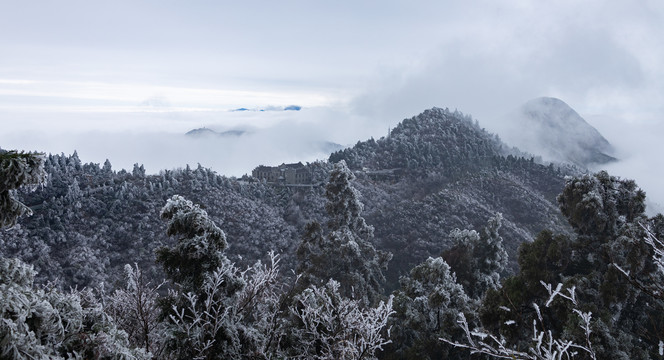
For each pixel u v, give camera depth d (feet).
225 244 36.14
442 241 299.17
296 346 41.42
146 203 307.17
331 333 38.70
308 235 93.66
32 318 15.34
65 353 17.56
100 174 356.38
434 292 68.03
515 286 57.21
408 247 288.71
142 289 34.35
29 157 14.43
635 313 56.90
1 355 13.11
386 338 69.26
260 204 368.27
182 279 35.22
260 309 41.81
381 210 371.35
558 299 52.65
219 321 32.91
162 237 275.59
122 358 18.85
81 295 34.99
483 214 368.48
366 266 95.45
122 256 253.44
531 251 60.54
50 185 289.94
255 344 35.96
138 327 37.68
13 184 14.02
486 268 94.12
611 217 59.72
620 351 45.88
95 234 261.85
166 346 31.68
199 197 336.29
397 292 82.84
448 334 64.69
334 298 41.52
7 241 220.23
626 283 50.85
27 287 16.07
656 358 50.78
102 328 20.40
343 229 98.48
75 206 277.85
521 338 56.03
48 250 229.04
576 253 62.75
